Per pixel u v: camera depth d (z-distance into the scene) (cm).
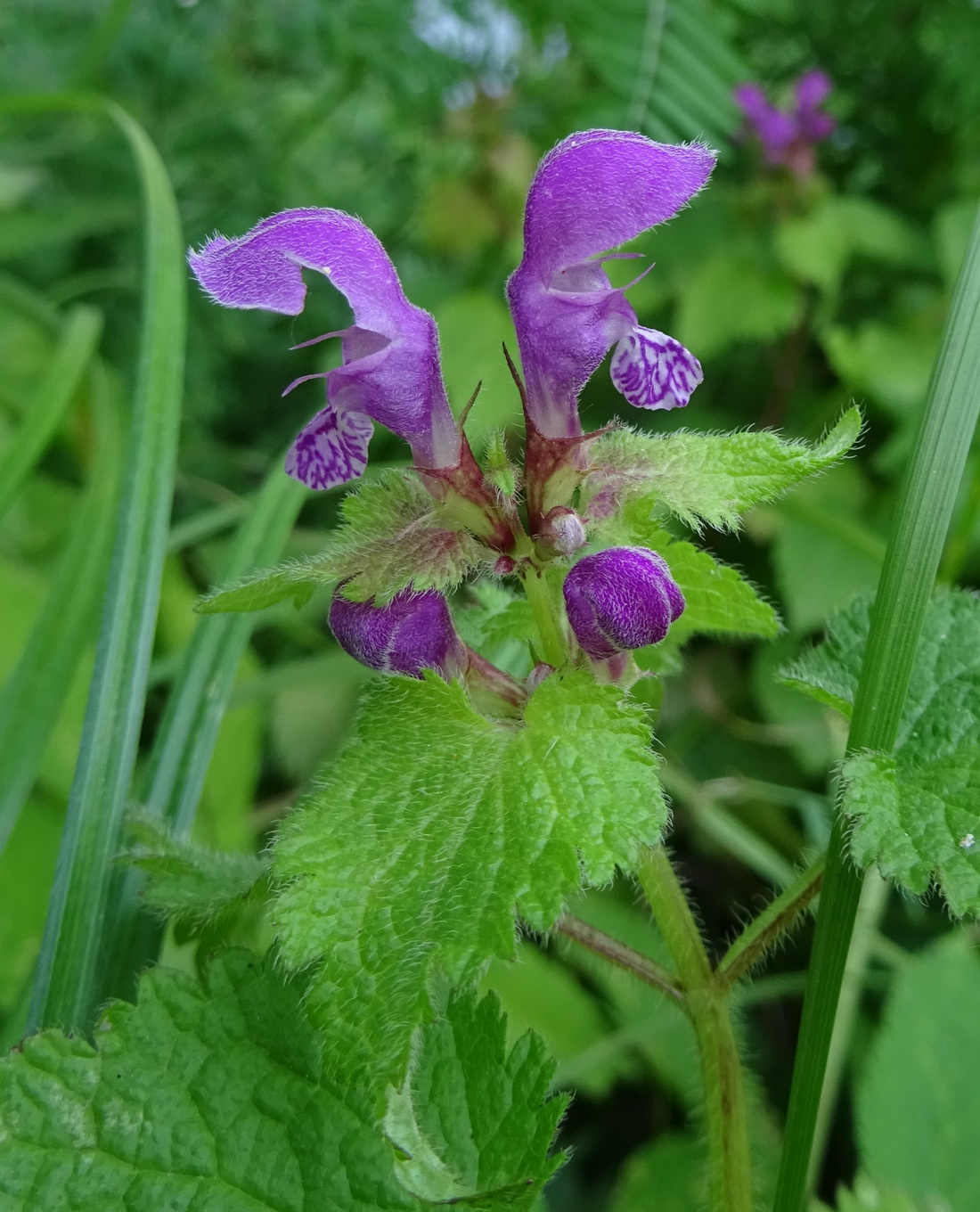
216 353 23
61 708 12
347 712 19
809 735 19
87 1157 7
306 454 7
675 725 20
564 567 8
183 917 8
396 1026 5
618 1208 14
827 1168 16
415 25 22
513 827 6
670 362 7
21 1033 9
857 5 24
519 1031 15
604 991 16
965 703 8
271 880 7
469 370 22
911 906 15
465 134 24
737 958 8
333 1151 7
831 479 23
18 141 24
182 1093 7
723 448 7
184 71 23
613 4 18
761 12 22
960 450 7
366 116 27
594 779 6
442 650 7
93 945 8
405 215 26
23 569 18
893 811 7
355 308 7
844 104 26
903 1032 13
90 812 9
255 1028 8
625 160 7
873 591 9
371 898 6
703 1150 14
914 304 26
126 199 24
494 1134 7
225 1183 7
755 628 9
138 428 11
